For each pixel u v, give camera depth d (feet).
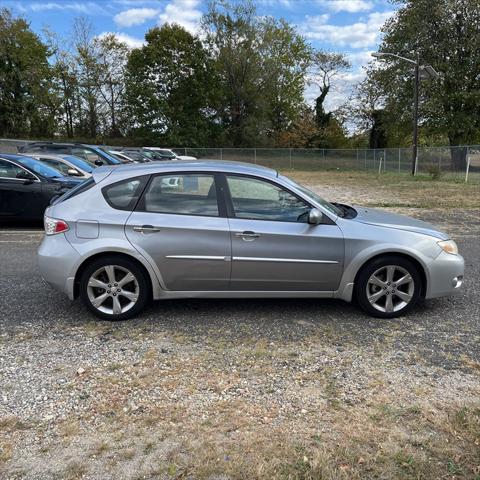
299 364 11.95
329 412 9.79
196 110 168.25
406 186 66.59
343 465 8.12
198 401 10.19
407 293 15.08
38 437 8.92
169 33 162.20
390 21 115.14
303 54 180.65
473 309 15.99
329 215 14.80
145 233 14.33
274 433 9.04
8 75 146.61
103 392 10.52
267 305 16.22
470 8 103.24
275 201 14.83
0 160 30.45
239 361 12.09
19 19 147.54
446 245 15.11
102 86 172.45
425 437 8.95
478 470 8.04
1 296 17.03
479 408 9.95
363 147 176.96
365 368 11.75
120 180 14.82
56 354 12.42
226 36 162.71
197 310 15.71
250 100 167.94
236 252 14.42
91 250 14.26
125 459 8.29
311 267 14.62
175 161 16.01
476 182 70.69
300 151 132.05
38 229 30.83
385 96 119.55
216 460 8.23
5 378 11.12
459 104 109.70
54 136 162.91
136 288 14.71
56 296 17.06
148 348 12.84
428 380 11.16
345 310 15.81
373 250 14.62
